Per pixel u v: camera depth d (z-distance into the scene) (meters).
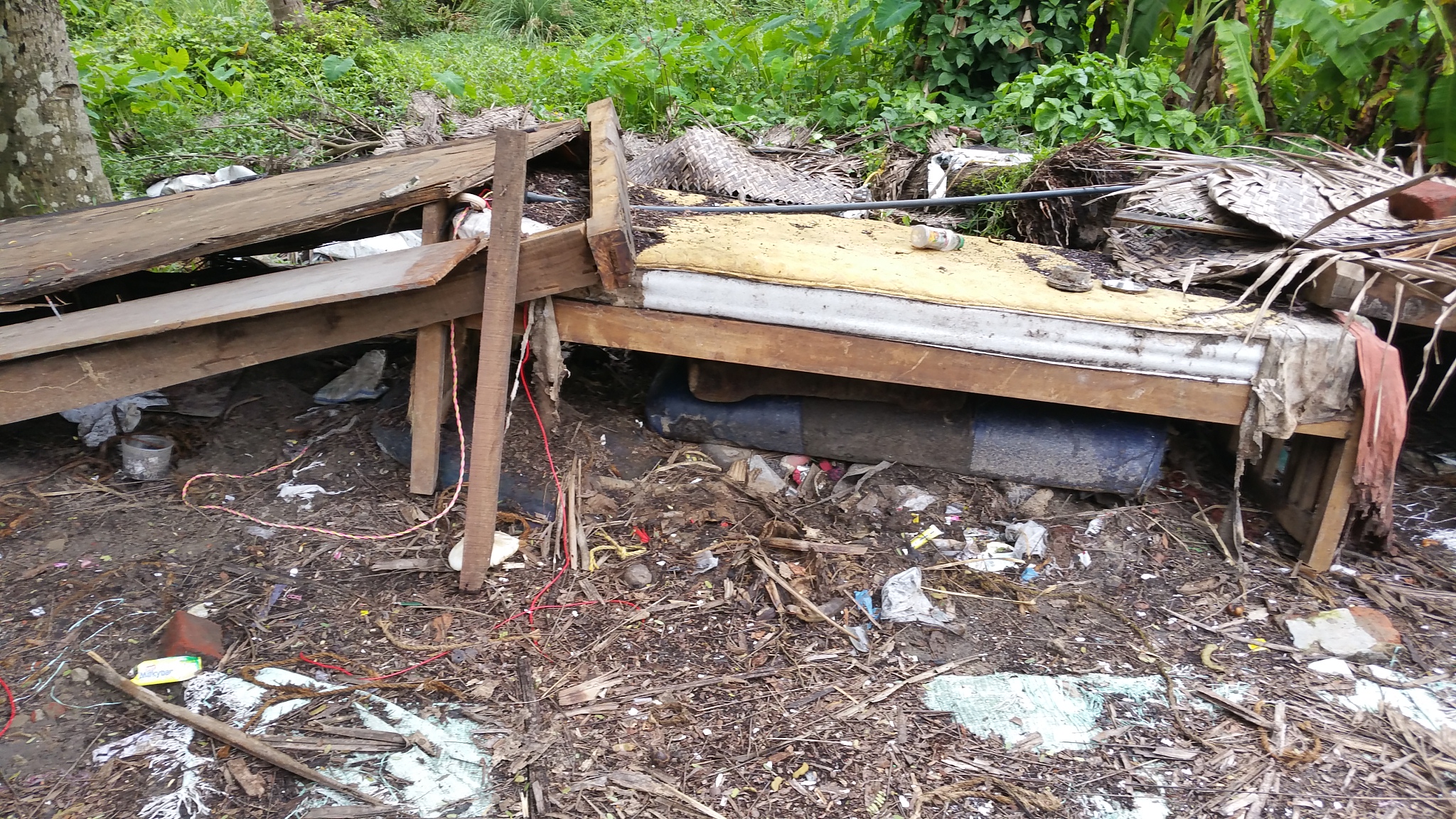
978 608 2.67
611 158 3.40
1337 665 2.51
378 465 3.05
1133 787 2.09
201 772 1.97
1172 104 6.12
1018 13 6.33
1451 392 4.07
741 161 4.51
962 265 3.18
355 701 2.18
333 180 3.49
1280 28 5.98
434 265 2.36
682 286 2.77
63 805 1.88
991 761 2.15
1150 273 3.23
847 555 2.83
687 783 2.04
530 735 2.13
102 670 2.16
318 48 8.34
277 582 2.54
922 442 3.14
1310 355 2.66
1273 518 3.14
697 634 2.49
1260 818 2.03
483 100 7.16
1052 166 3.79
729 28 7.61
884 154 5.12
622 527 2.86
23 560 2.53
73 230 3.37
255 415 3.28
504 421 2.50
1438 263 2.87
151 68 6.83
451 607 2.50
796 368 2.85
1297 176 3.69
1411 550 3.04
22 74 4.11
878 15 6.23
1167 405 2.79
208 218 3.20
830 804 2.01
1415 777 2.15
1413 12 4.86
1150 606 2.73
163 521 2.74
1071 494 3.20
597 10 11.71
